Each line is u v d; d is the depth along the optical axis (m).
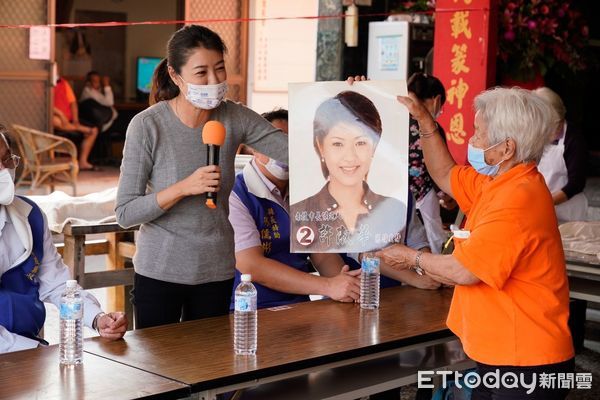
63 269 3.33
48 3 10.98
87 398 2.43
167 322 3.40
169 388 2.52
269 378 2.75
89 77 15.38
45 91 11.25
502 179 2.87
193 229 3.35
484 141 2.85
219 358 2.81
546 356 2.82
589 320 6.45
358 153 3.27
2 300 3.13
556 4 6.85
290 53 10.33
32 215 3.30
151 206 3.22
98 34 19.03
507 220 2.77
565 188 5.92
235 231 3.71
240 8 10.79
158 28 19.48
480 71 6.14
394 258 3.04
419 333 3.16
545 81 8.12
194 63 3.18
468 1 6.17
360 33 8.16
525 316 2.82
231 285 3.50
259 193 3.81
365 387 3.25
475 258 2.79
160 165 3.34
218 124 3.21
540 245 2.80
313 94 3.26
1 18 10.77
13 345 3.05
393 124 3.26
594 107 9.70
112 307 5.67
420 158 4.41
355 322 3.30
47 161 11.42
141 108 17.30
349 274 3.66
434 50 6.40
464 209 3.22
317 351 2.91
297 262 3.92
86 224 4.97
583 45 7.12
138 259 3.41
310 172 3.28
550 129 2.84
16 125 11.02
